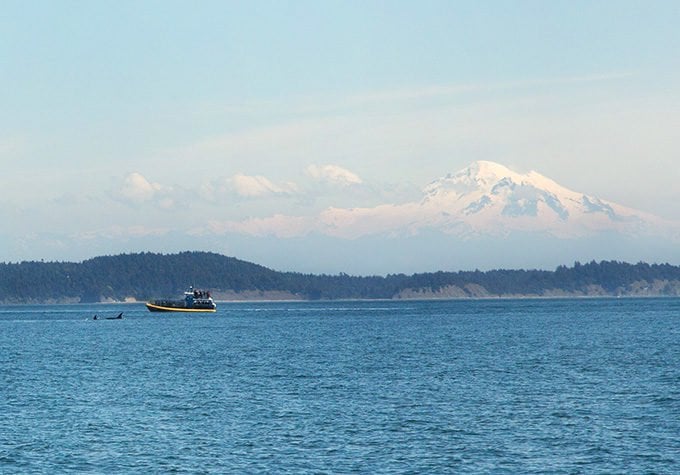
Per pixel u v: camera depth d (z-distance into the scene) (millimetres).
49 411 184000
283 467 134250
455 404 187625
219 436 155625
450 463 136125
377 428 161625
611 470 131875
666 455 139500
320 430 160125
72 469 134375
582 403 186625
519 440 150625
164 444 149625
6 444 150250
